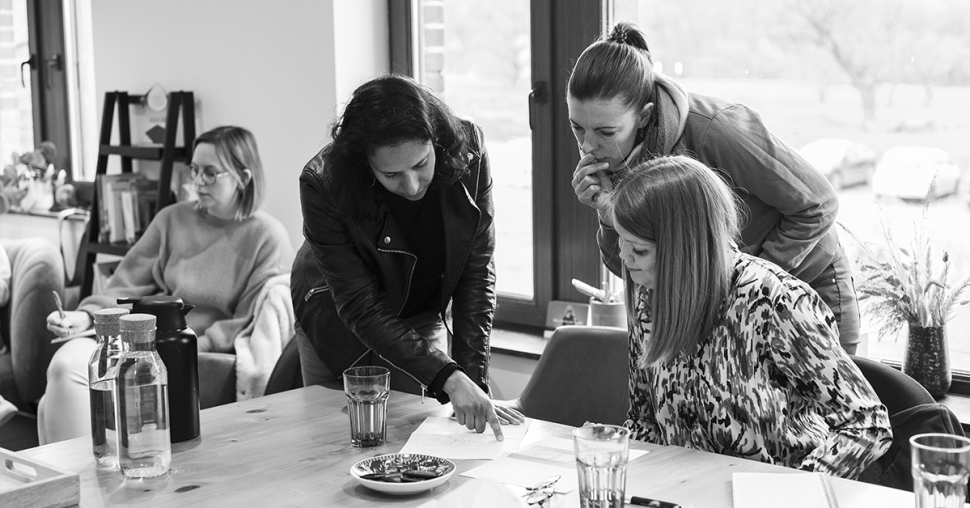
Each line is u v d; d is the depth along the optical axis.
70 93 4.93
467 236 2.13
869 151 2.60
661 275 1.69
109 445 1.65
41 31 5.00
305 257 2.46
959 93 2.44
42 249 4.04
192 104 4.03
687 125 2.15
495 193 3.43
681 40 2.91
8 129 5.21
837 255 2.28
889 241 2.53
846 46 2.60
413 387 2.34
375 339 1.97
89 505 1.47
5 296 4.04
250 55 3.79
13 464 1.56
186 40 4.04
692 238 1.67
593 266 3.17
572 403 2.35
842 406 1.60
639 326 1.86
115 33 4.38
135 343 1.57
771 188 2.08
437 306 2.41
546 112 3.20
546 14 3.15
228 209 3.44
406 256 2.12
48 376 3.18
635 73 2.09
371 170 1.95
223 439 1.81
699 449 1.72
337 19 3.48
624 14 3.03
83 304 3.55
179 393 1.78
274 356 3.22
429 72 3.55
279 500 1.49
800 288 1.64
